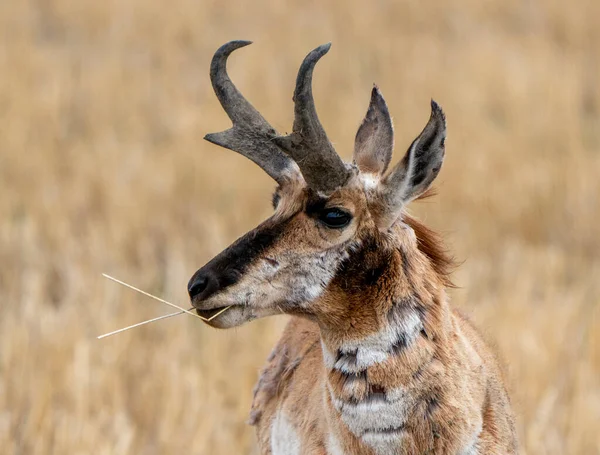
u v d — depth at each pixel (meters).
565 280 26.97
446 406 11.83
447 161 34.12
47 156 35.28
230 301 11.88
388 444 11.80
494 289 25.58
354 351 11.91
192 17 56.78
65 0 58.69
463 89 43.41
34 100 40.91
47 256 27.91
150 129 39.88
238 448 19.03
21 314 23.66
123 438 18.34
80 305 24.14
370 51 50.84
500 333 21.36
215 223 29.59
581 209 31.22
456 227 29.77
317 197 11.86
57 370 20.48
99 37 53.66
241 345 22.12
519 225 30.66
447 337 12.09
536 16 56.50
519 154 35.84
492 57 47.81
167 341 22.45
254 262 11.88
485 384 12.65
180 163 34.56
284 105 41.56
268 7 59.41
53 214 30.36
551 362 20.42
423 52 50.16
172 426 19.08
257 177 33.84
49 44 52.06
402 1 59.59
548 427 18.80
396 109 40.75
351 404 11.88
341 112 40.03
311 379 13.56
